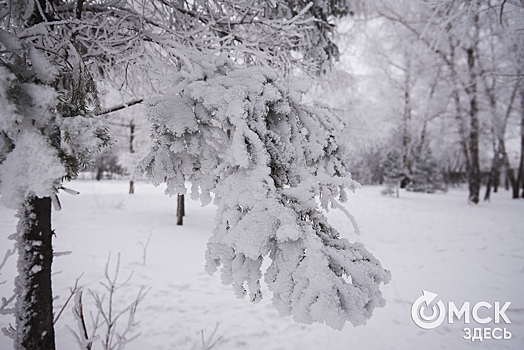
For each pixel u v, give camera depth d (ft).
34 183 3.58
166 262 16.67
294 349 10.05
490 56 51.75
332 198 4.42
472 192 55.77
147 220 26.99
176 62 7.79
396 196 66.49
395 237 26.73
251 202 3.93
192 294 13.23
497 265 18.93
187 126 4.58
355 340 10.69
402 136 85.46
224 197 4.12
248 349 9.93
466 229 30.73
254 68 4.88
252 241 3.67
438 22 25.59
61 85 6.44
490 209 47.60
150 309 11.77
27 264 4.90
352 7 16.39
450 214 41.42
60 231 21.04
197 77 4.80
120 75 9.31
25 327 4.84
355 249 3.96
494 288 15.38
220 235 4.08
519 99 54.80
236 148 4.00
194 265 16.53
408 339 10.94
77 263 15.37
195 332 10.58
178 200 26.48
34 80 4.13
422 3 24.02
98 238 19.98
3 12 5.16
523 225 32.94
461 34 25.27
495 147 62.64
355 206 48.73
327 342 10.50
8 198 3.62
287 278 3.62
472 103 54.29
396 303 13.57
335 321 3.15
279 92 4.72
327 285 3.34
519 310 13.16
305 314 3.35
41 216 5.00
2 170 3.64
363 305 3.37
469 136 56.08
